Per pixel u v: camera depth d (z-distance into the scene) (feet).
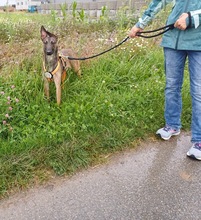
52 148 5.85
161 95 7.96
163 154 6.14
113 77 8.69
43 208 4.61
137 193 4.97
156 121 7.13
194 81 5.67
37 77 7.75
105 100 7.30
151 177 5.40
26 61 8.80
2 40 11.82
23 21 15.79
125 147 6.29
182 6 5.32
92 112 6.91
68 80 8.00
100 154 6.01
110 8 21.16
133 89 8.28
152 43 11.34
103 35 11.84
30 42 10.96
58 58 7.25
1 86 7.41
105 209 4.61
